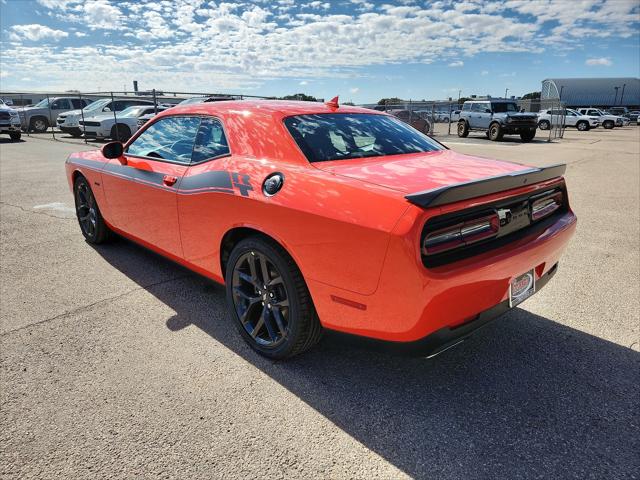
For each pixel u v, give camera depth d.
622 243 4.98
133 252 4.64
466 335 2.25
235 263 2.79
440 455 2.00
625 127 43.06
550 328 3.12
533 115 20.95
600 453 2.01
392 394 2.43
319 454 2.01
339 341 2.39
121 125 16.97
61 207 6.66
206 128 3.19
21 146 16.03
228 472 1.91
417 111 22.22
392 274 2.00
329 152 2.69
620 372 2.61
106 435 2.12
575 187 8.48
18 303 3.49
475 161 2.82
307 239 2.28
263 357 2.77
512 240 2.36
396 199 2.05
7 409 2.29
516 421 2.21
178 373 2.60
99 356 2.77
